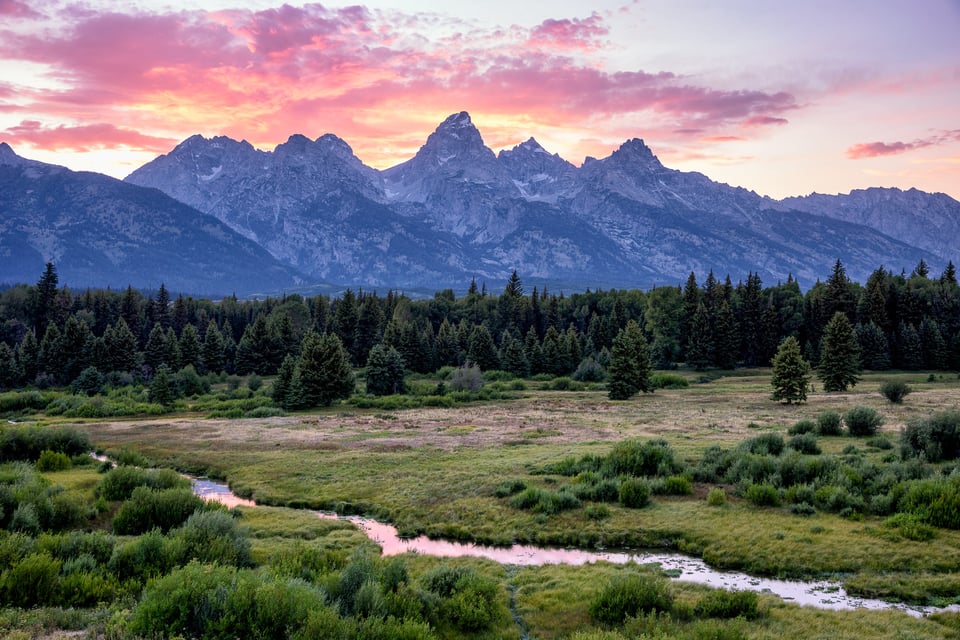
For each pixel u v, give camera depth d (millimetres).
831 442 45000
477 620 18859
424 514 33094
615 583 20719
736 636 17000
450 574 21219
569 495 32531
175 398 87312
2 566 18594
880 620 19219
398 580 19641
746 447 40594
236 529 24062
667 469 36312
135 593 18547
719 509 30734
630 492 32156
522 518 31281
